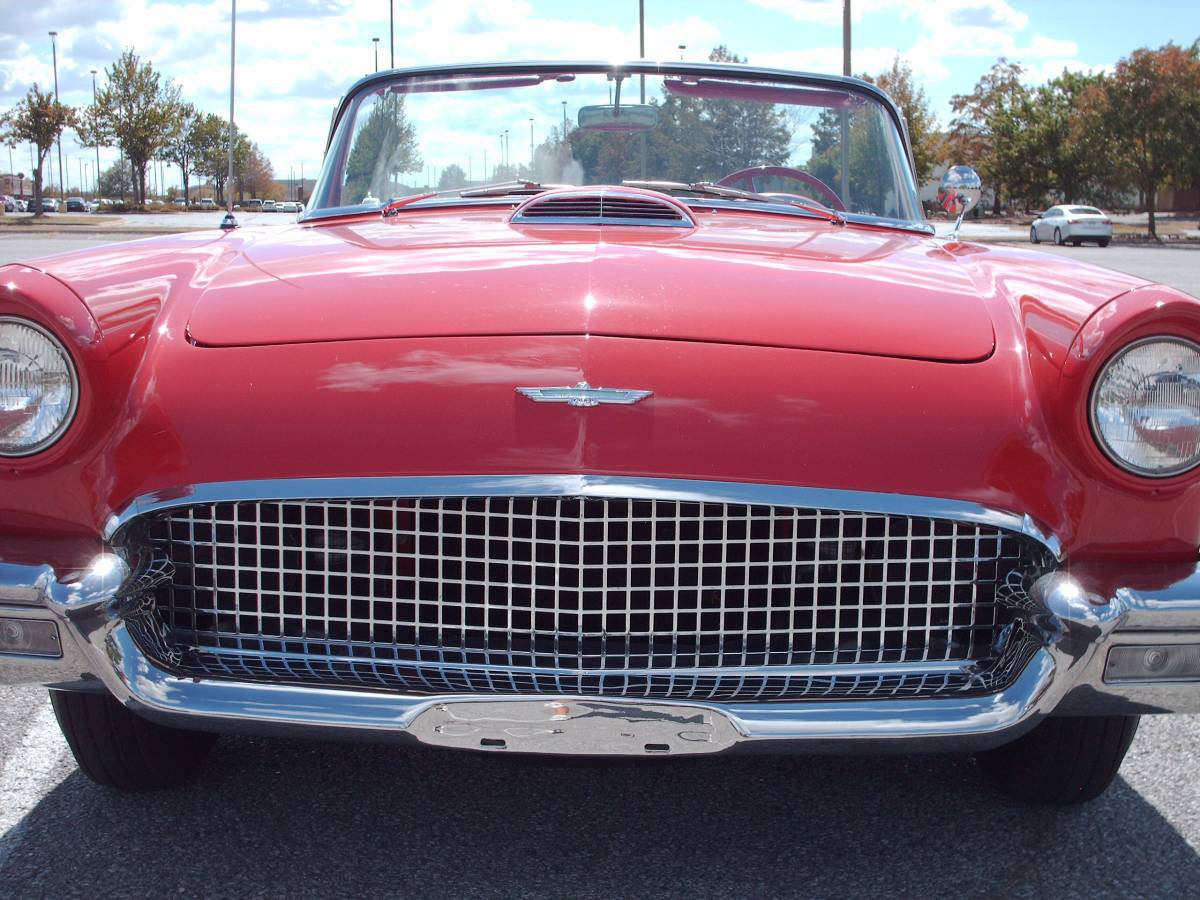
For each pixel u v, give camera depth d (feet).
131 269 7.18
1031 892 6.87
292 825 7.51
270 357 6.45
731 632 6.16
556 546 6.07
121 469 6.30
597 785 8.14
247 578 6.41
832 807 7.88
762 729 5.97
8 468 6.31
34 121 168.76
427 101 10.86
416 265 7.34
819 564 6.21
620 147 10.78
